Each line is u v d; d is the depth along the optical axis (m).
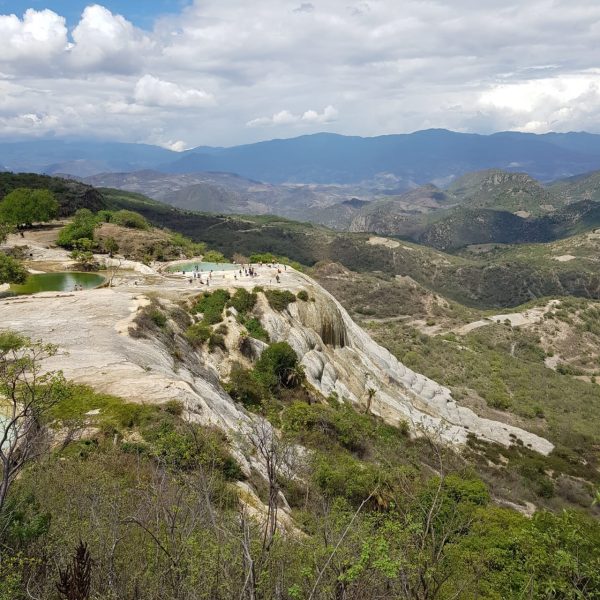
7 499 10.63
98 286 57.75
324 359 52.75
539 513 19.47
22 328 33.69
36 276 64.50
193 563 8.17
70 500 11.34
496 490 42.69
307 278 70.38
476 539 15.30
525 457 57.12
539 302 159.00
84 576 7.36
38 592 8.15
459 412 68.94
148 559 8.66
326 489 17.86
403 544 9.65
